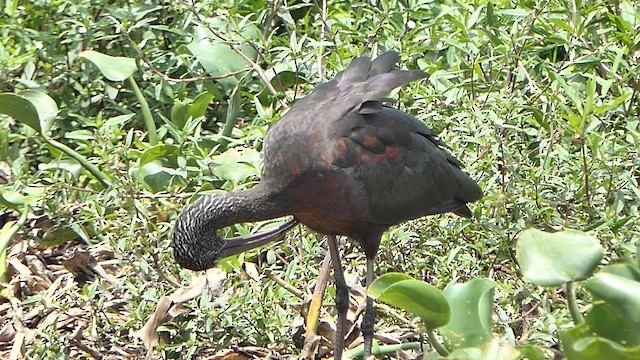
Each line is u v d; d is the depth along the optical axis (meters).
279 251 11.86
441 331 8.27
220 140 12.81
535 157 11.96
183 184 12.23
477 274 11.01
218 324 10.46
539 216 11.21
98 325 10.70
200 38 14.06
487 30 12.79
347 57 13.06
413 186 10.92
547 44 14.09
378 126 10.72
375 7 13.39
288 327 10.67
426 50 13.42
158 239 11.16
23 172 12.12
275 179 10.51
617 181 11.36
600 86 13.27
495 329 10.30
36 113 11.89
